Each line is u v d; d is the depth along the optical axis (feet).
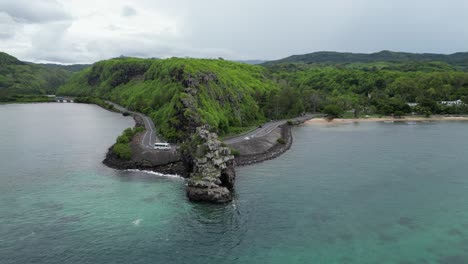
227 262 255.29
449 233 295.89
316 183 420.77
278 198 372.79
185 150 450.30
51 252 264.93
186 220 319.27
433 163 512.22
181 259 258.57
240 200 367.04
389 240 284.41
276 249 271.69
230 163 410.11
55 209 340.18
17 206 346.74
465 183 419.95
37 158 538.47
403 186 409.90
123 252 266.57
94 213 331.77
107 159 517.14
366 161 526.16
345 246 275.39
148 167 479.82
